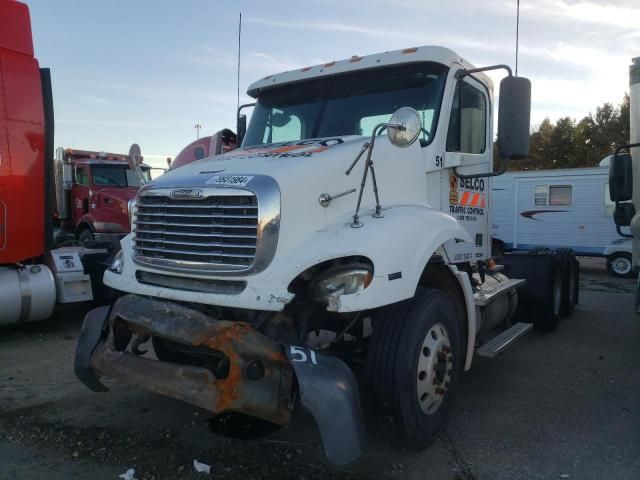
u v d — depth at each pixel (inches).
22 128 272.2
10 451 153.8
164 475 140.7
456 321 162.9
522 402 195.5
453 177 193.9
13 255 272.7
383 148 161.6
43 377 216.8
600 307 388.8
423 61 185.6
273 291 127.0
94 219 536.1
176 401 190.5
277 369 127.4
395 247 135.3
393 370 139.9
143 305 142.8
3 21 264.4
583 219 616.4
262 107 219.6
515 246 663.1
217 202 138.9
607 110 1417.3
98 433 165.0
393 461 149.3
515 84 169.9
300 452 153.7
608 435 167.6
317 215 139.9
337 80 203.3
